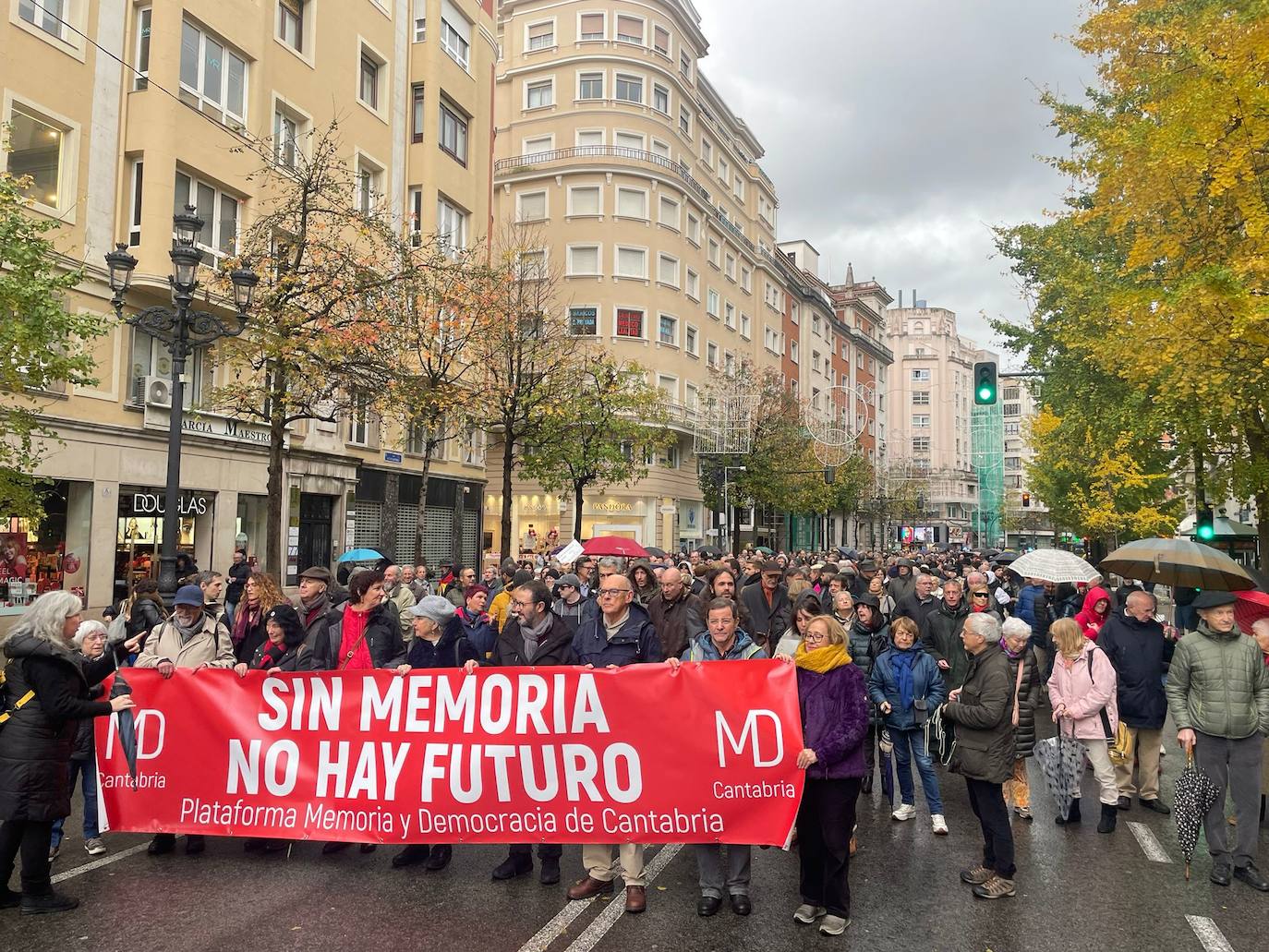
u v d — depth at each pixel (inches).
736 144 2106.3
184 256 406.3
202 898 207.9
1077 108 640.4
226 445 765.9
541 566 650.2
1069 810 276.2
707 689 212.5
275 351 498.9
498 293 840.3
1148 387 561.0
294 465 850.8
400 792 224.2
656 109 1689.2
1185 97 405.1
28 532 610.5
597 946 183.5
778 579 359.3
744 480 1547.7
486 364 848.9
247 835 228.5
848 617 319.3
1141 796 298.8
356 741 228.2
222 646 256.8
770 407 1612.9
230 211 753.0
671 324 1652.3
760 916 202.5
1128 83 510.9
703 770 209.3
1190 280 384.8
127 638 292.0
